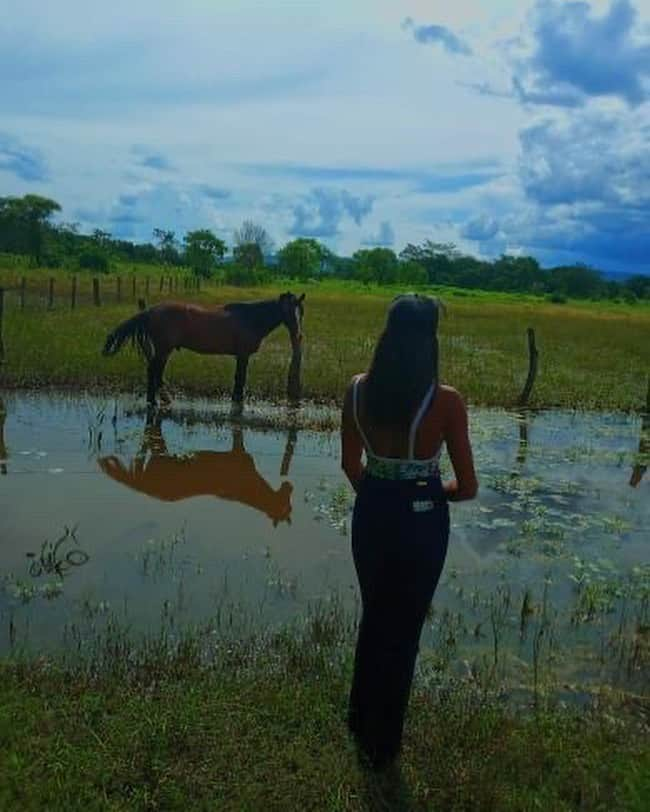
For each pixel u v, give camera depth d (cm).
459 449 351
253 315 1241
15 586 581
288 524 758
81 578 605
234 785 346
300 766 363
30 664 453
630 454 1119
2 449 948
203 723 385
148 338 1209
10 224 7400
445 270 13362
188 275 6894
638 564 702
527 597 589
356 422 358
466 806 347
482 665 501
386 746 366
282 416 1210
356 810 340
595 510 855
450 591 621
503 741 391
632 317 5031
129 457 952
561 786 361
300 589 607
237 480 895
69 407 1180
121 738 370
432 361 347
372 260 10994
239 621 543
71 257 7506
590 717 439
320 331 2475
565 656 522
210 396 1316
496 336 2738
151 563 643
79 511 758
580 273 11050
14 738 368
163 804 336
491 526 776
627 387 1692
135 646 495
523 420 1329
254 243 9419
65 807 327
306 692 420
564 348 2433
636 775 365
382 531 351
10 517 727
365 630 371
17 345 1527
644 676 499
